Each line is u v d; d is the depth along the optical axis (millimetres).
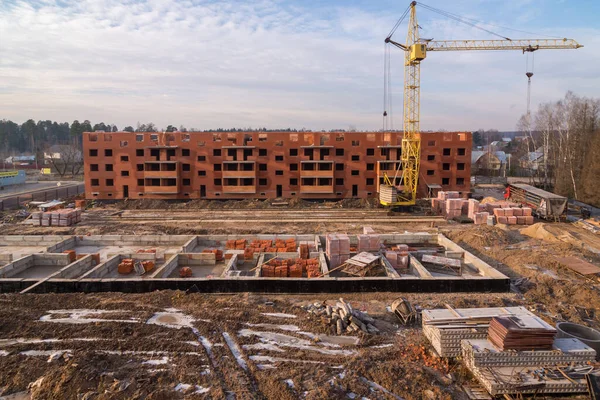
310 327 13867
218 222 37156
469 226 35438
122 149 49812
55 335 13133
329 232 32938
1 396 10203
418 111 46281
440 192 44000
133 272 23406
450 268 23094
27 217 39250
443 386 10617
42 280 18938
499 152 107062
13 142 160750
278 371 11164
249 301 16656
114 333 13219
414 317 14750
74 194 58188
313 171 49875
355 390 10281
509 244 27328
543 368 10406
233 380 10750
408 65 46031
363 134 50094
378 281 19031
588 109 56875
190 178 50562
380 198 44688
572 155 52375
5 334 13250
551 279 19656
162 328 13617
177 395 10086
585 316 15984
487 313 12734
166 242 29359
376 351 12320
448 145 49688
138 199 49531
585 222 32312
